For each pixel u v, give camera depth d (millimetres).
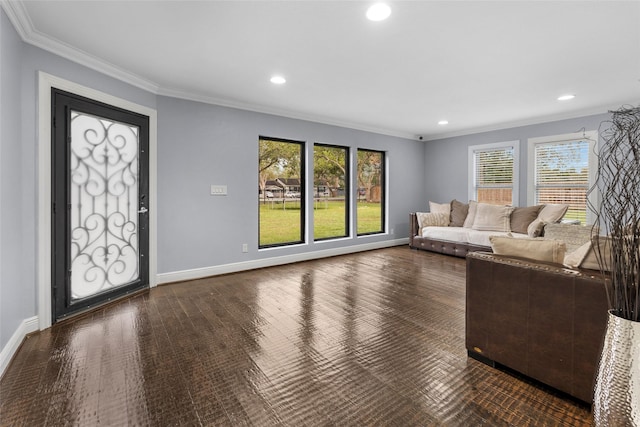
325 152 5402
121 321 2576
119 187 3094
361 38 2432
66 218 2604
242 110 4207
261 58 2795
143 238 3369
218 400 1581
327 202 5441
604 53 2680
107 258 2994
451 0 1946
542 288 1632
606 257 1455
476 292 1940
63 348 2113
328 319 2609
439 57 2768
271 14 2107
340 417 1456
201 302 3033
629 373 1076
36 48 2346
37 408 1518
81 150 2730
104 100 2883
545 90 3646
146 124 3373
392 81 3365
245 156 4250
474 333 1961
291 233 4969
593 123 4488
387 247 6152
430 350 2090
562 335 1562
